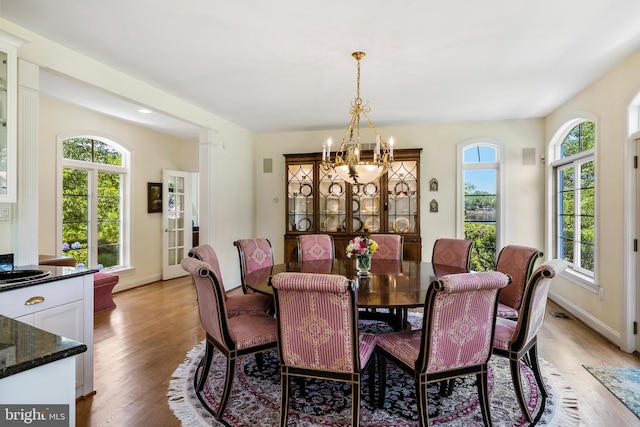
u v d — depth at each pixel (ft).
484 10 7.16
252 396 7.43
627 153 9.55
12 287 5.91
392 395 7.50
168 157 19.83
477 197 16.81
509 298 9.04
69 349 3.29
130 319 12.39
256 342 6.95
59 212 14.01
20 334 3.60
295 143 18.90
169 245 19.69
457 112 14.94
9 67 6.89
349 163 9.45
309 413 6.81
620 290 9.89
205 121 14.75
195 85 11.66
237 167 17.44
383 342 6.89
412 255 16.19
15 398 2.98
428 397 7.37
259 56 9.39
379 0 6.82
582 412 6.77
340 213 17.61
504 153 16.17
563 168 14.48
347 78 11.01
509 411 6.84
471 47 8.86
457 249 11.34
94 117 15.38
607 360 9.05
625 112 9.66
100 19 7.55
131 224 17.42
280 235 19.10
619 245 9.97
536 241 15.84
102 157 16.42
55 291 6.64
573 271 13.28
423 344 5.78
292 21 7.63
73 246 14.71
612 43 8.63
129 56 9.40
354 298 5.49
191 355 9.41
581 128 13.20
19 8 7.12
